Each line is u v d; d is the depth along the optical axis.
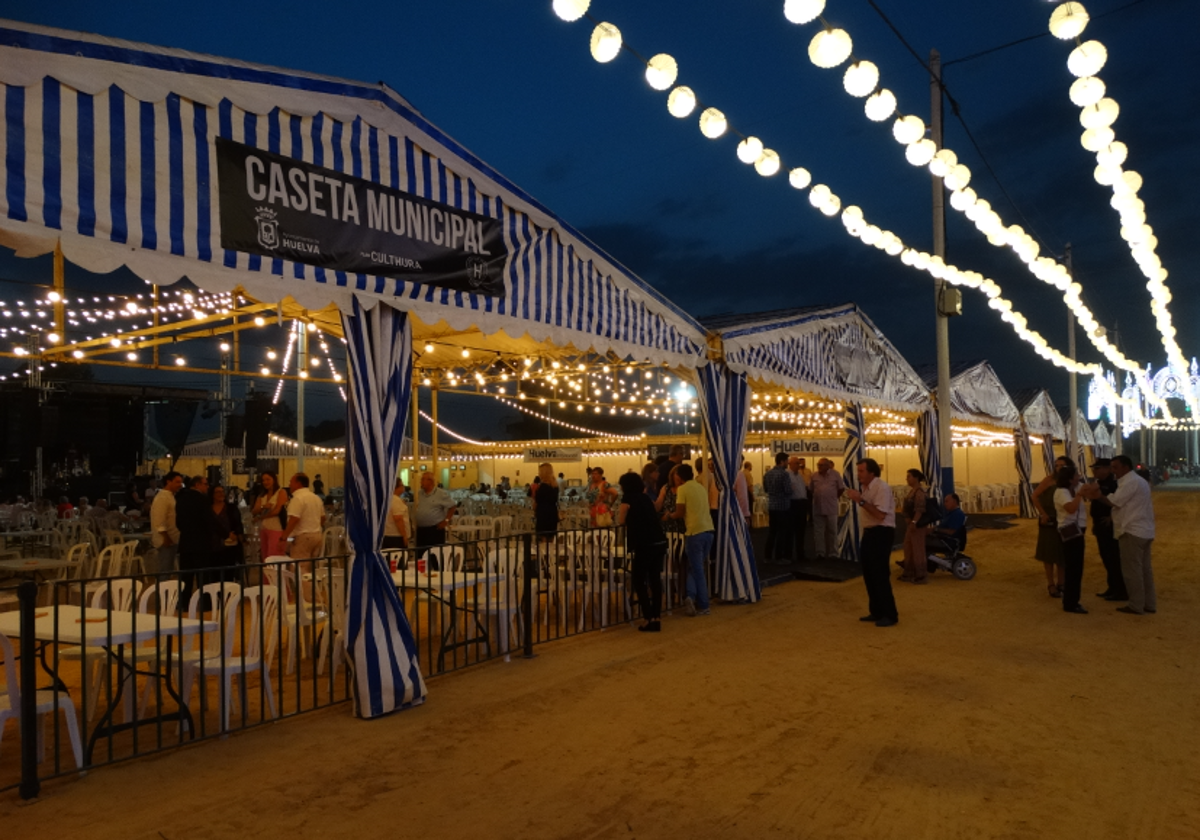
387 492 6.12
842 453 14.44
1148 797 4.30
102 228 4.62
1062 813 4.11
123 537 12.27
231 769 4.71
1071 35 5.72
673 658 7.41
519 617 8.06
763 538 17.61
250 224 5.35
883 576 8.95
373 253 6.12
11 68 4.34
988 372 23.02
